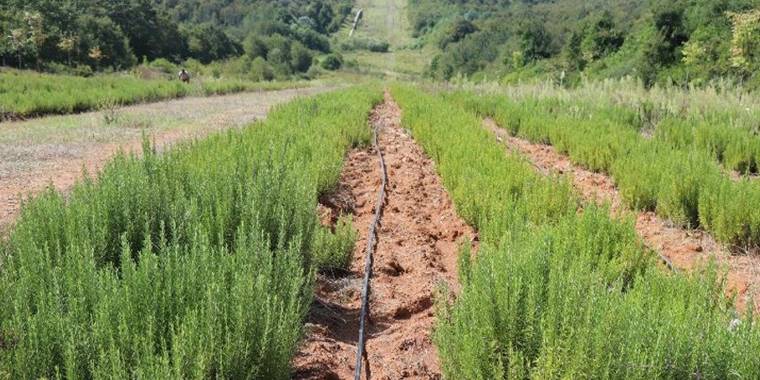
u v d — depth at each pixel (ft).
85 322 10.14
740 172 34.09
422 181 33.14
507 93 75.66
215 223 15.51
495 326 11.09
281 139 30.91
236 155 23.95
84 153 35.96
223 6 366.63
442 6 430.20
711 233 22.86
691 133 38.19
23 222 14.20
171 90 97.96
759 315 11.54
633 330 9.87
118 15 239.50
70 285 10.84
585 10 277.64
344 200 28.32
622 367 9.46
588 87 61.67
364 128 46.09
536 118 48.08
